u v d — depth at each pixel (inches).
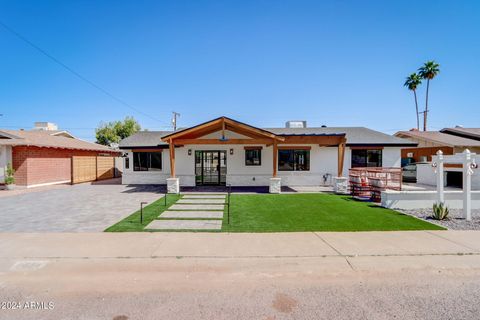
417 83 1566.2
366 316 127.0
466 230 262.2
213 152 676.7
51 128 1172.5
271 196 496.4
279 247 213.9
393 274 172.1
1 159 624.7
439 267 181.2
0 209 376.5
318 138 551.5
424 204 373.1
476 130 981.2
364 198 467.5
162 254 200.4
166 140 545.0
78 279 165.2
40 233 253.4
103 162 896.9
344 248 211.6
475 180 545.6
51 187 650.8
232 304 138.4
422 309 133.1
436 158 339.3
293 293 149.6
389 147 669.9
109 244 221.1
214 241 228.5
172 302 140.4
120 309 133.7
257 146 668.7
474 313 129.6
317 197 482.6
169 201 440.1
